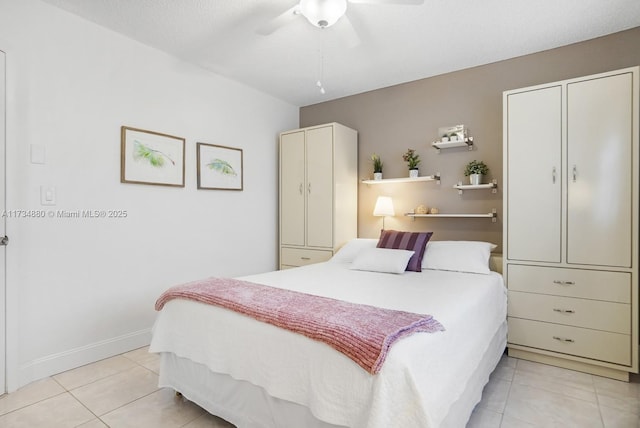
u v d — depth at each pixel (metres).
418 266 2.76
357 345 1.25
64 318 2.36
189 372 1.88
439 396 1.32
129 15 2.39
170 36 2.67
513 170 2.62
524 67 2.95
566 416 1.85
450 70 3.27
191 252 3.17
